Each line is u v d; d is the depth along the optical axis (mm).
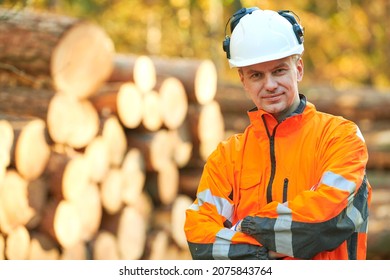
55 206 8289
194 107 10711
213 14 17375
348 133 4035
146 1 18750
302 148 4090
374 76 24484
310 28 23359
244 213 4195
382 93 15062
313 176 4055
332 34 23906
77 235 8562
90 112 8883
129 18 19359
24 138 7695
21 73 8547
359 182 3939
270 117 4125
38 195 8125
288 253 3900
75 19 8695
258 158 4199
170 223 10320
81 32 8688
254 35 4055
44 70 8445
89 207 8812
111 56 9086
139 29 19625
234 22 4246
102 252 9031
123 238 9461
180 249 10555
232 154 4277
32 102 8359
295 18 4273
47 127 8320
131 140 9820
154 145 9836
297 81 4172
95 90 9008
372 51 24141
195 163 10938
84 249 8773
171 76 10500
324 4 23594
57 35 8453
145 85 9734
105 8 18609
